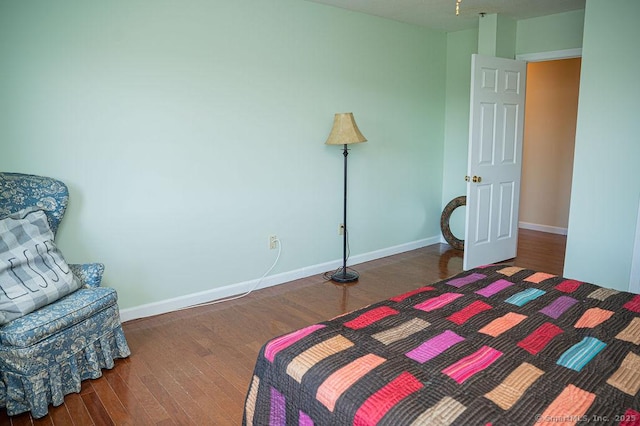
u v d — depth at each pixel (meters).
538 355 1.34
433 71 4.82
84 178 2.73
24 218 2.30
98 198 2.79
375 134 4.34
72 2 2.57
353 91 4.08
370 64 4.18
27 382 1.96
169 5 2.91
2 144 2.44
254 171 3.49
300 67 3.65
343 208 4.16
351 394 1.16
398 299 1.80
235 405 2.09
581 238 3.33
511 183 4.42
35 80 2.50
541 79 5.65
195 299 3.29
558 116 5.55
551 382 1.19
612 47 3.03
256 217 3.56
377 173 4.43
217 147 3.26
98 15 2.66
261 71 3.42
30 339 1.92
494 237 4.34
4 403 2.01
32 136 2.52
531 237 5.54
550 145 5.67
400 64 4.46
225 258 3.42
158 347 2.65
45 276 2.18
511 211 4.47
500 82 4.13
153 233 3.05
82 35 2.62
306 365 1.30
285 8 3.49
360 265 4.36
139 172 2.93
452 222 5.17
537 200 5.90
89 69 2.67
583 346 1.39
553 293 1.84
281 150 3.63
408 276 4.00
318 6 3.70
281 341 1.47
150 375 2.34
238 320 3.04
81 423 1.96
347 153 3.92
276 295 3.52
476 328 1.51
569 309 1.68
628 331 1.50
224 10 3.16
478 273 2.13
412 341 1.42
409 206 4.84
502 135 4.23
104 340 2.34
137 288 3.03
